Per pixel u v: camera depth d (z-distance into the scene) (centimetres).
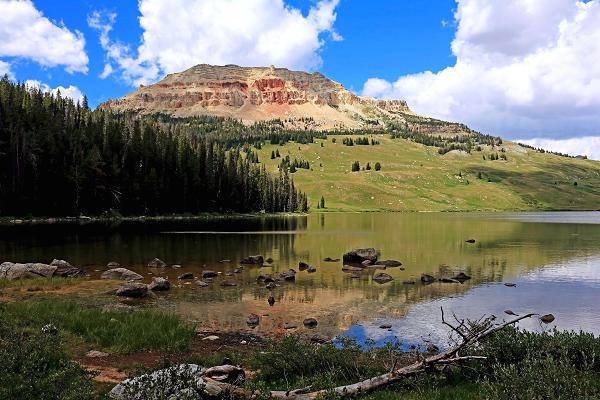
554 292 3656
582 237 9119
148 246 6244
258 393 1180
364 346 2139
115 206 12281
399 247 7200
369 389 1295
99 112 15875
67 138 11881
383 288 3762
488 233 10281
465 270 4841
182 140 15925
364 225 13575
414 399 1180
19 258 4706
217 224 11538
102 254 5288
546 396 956
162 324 2172
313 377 1365
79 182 11269
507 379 1049
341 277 4284
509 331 1579
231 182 16575
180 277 3978
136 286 3119
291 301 3198
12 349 1208
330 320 2689
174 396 1023
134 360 1691
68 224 9500
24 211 10262
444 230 11331
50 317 2083
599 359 1426
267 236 8594
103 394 1205
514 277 4394
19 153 10588
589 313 2952
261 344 2148
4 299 2706
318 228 11731
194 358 1747
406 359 1883
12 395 955
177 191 14212
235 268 4678
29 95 13362
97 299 2911
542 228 12169
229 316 2709
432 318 2770
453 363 1419
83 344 1855
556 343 1468
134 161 13162
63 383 1048
